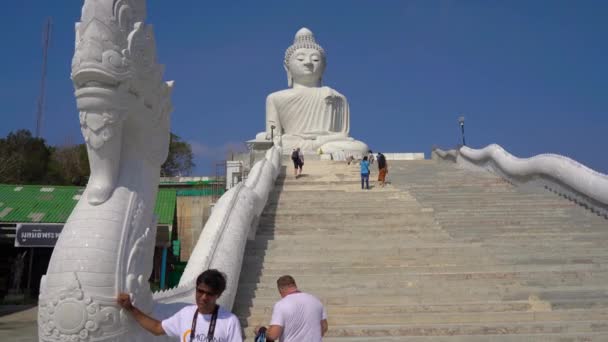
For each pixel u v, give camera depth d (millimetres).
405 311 8992
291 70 33438
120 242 4910
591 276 10273
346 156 27188
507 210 15000
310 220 14078
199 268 8383
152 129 5445
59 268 4711
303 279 10094
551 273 10305
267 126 31906
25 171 37156
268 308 9086
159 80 5445
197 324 4086
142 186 5352
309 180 19703
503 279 10133
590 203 15008
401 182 19141
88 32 4707
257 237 12359
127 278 4867
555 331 8359
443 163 25156
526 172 18266
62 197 22781
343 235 12609
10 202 21859
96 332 4602
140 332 4898
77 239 4801
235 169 24250
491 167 21609
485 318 8758
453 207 15430
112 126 4871
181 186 28938
